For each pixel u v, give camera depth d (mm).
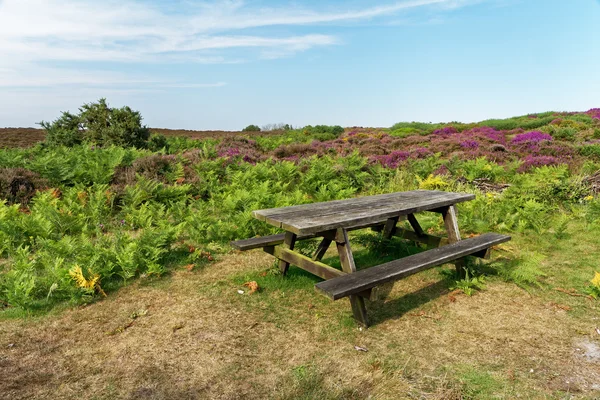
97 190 8000
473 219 6801
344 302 4043
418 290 4367
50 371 2906
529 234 6355
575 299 4129
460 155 14188
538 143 15438
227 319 3689
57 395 2629
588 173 10078
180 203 7781
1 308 3945
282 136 28094
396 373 2818
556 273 4805
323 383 2721
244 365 2973
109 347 3230
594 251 5527
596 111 33500
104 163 9938
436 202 4715
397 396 2588
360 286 3240
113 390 2680
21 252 4832
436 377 2803
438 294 4270
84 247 4852
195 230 5980
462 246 4438
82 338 3373
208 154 12281
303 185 9656
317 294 4223
